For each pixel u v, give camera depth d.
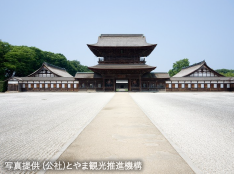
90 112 14.13
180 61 95.62
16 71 69.06
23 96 34.66
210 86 58.16
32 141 7.07
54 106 18.16
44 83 57.56
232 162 5.10
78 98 28.86
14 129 8.95
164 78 56.44
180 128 9.02
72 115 12.84
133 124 9.67
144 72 55.56
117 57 59.44
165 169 4.59
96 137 7.33
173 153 5.64
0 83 53.84
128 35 65.62
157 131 8.23
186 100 25.05
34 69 81.88
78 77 56.44
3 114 13.40
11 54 63.34
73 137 7.36
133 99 26.34
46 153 5.84
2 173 4.56
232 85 57.19
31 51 75.44
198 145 6.52
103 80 55.53
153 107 17.16
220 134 7.96
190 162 4.97
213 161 5.17
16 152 5.94
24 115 12.95
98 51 59.28
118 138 7.19
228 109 15.98
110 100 24.66
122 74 55.66
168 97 31.19
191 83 57.81
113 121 10.45
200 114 13.23
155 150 5.90
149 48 55.94
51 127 9.34
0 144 6.73
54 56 98.62
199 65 63.84
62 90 57.44
